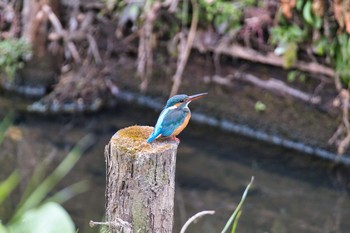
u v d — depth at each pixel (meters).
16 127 12.55
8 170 10.62
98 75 13.77
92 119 13.20
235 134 12.70
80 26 13.80
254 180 10.75
